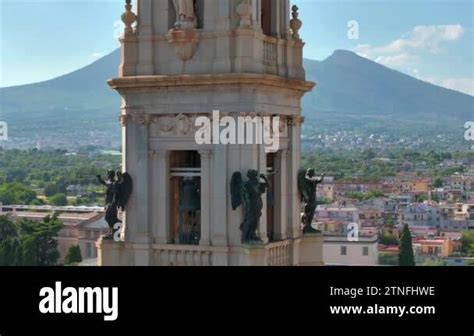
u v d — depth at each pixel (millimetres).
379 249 188875
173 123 54469
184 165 56219
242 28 53188
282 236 57156
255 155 53500
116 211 55969
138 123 55031
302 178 58656
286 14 57625
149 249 55094
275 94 55375
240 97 53094
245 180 53062
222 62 53438
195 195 55250
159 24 55094
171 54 54750
